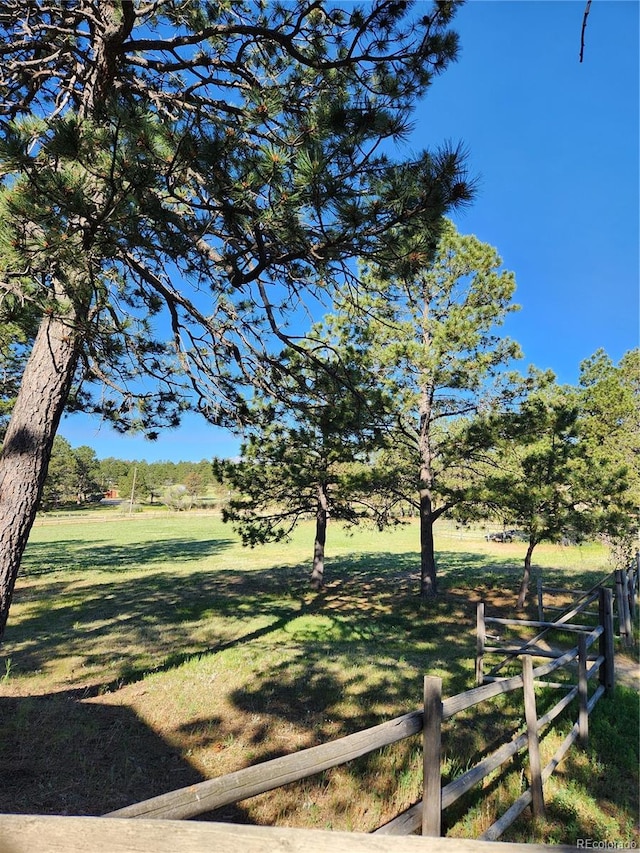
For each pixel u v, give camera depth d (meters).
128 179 3.03
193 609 12.03
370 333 11.40
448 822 3.47
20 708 5.43
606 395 18.53
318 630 9.88
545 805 3.77
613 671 6.13
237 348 5.99
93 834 1.16
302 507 15.14
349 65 3.83
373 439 7.94
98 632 9.70
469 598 13.25
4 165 2.88
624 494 11.04
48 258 3.22
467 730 5.00
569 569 19.30
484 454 12.38
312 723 5.16
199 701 5.79
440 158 3.12
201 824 1.18
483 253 12.05
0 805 3.54
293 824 3.46
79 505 88.62
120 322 5.24
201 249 4.55
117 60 4.02
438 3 3.34
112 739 4.76
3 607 4.10
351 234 3.50
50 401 4.42
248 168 3.28
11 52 4.25
